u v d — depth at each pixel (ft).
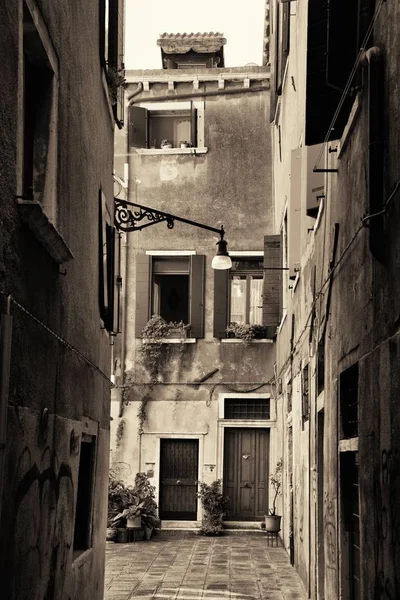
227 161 67.10
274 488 59.98
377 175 17.12
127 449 64.03
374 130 17.25
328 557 26.35
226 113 67.72
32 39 16.51
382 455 16.80
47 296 17.75
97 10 25.86
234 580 39.73
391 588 15.72
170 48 71.82
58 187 18.43
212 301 65.36
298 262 40.29
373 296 18.19
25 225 15.21
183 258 66.33
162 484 63.77
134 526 56.34
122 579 40.11
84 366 23.65
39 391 16.90
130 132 67.41
